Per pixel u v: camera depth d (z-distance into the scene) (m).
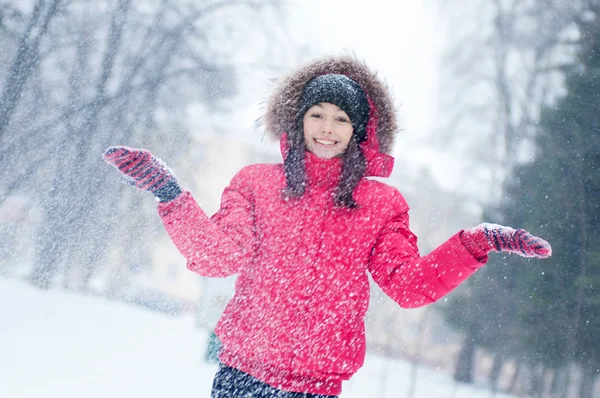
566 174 20.81
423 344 21.05
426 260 2.25
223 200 2.42
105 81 23.62
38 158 22.25
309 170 2.43
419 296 2.25
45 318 9.23
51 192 21.77
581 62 21.81
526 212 21.14
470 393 18.78
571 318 18.98
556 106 21.38
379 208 2.42
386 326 20.00
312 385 2.28
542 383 19.20
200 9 25.56
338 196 2.39
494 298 20.33
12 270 19.47
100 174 22.42
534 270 19.62
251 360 2.27
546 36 24.39
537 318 19.36
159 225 22.91
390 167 2.57
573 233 20.05
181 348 9.26
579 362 18.70
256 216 2.38
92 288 21.27
